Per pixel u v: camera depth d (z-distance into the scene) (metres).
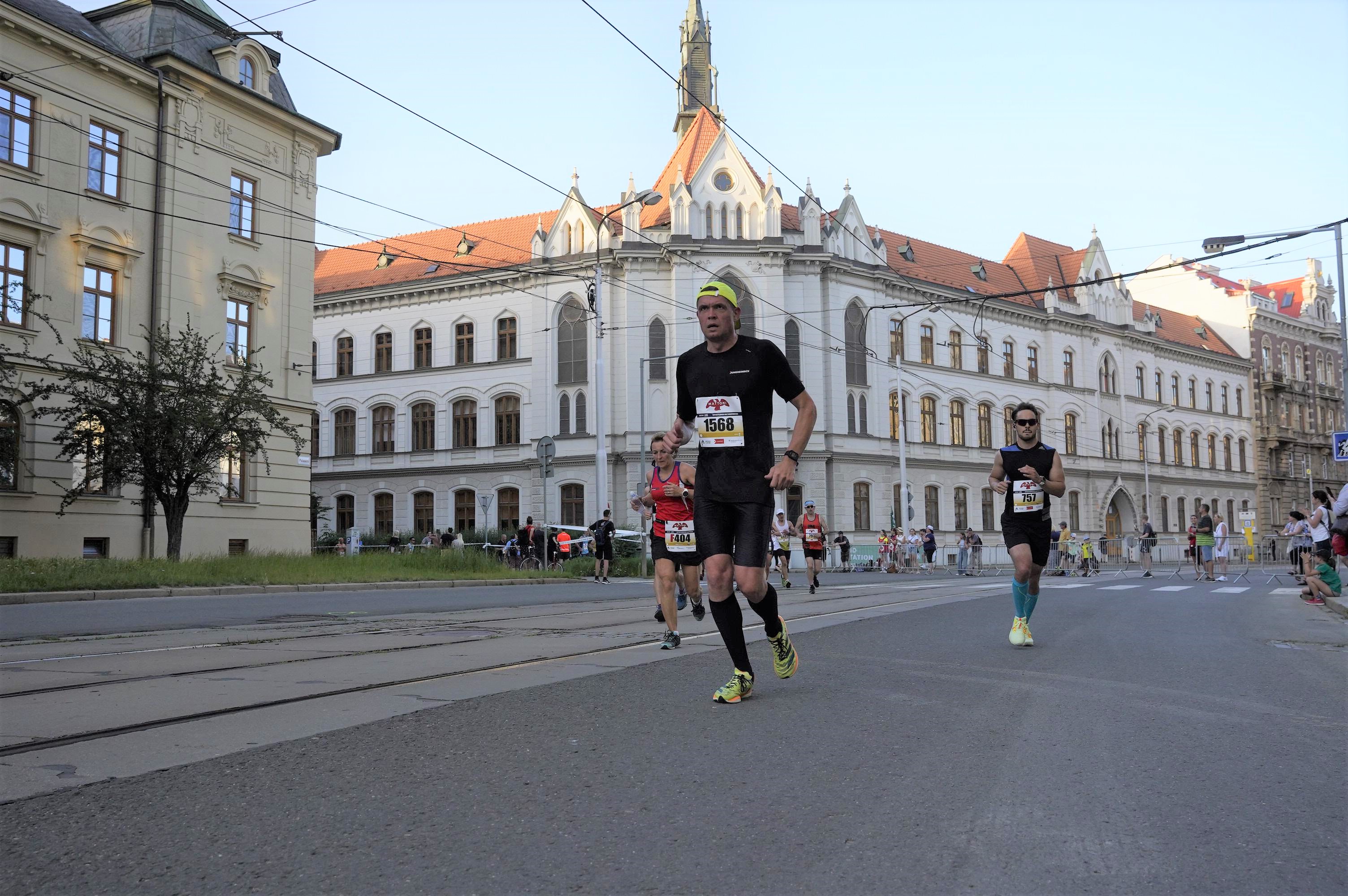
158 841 3.09
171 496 23.19
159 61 26.02
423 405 48.22
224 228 27.70
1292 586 22.02
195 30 27.39
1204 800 3.62
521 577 25.14
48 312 23.34
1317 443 77.00
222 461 27.42
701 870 2.85
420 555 25.42
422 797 3.57
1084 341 58.22
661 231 43.12
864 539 45.41
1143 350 63.00
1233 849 3.07
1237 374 71.94
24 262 23.03
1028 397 55.09
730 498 5.28
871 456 45.75
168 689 5.93
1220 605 14.48
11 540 22.56
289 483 29.72
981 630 9.95
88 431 22.30
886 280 47.53
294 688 5.98
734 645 5.46
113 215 24.84
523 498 45.12
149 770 3.96
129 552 25.09
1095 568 37.88
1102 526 58.22
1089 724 5.00
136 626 10.65
